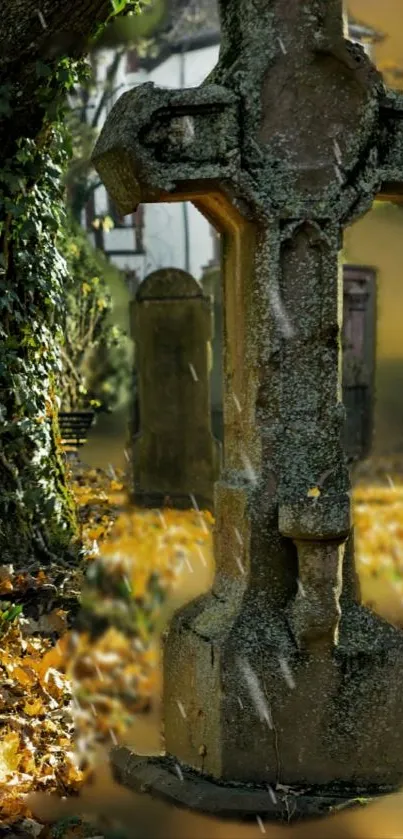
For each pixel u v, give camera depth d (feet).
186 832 10.65
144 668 19.31
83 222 76.07
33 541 18.90
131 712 17.20
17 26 16.66
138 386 36.29
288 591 11.65
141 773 11.96
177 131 11.19
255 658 11.35
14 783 11.76
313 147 11.42
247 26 11.48
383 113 11.73
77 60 18.25
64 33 17.19
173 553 26.68
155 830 10.73
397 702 11.57
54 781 12.13
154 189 11.19
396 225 53.67
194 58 74.74
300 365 11.57
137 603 21.90
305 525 11.00
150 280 35.94
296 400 11.57
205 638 11.66
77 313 46.98
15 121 17.72
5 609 16.62
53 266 19.44
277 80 11.34
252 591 11.69
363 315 49.34
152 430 35.73
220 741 11.43
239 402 11.98
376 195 12.02
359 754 11.50
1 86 17.20
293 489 11.53
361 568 26.37
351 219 11.57
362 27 65.31
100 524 25.98
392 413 54.39
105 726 15.76
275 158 11.39
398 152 11.82
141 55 70.23
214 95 11.13
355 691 11.45
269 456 11.64
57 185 19.19
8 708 13.89
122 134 11.10
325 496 11.14
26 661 15.31
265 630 11.50
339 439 11.67
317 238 11.42
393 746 11.59
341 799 10.95
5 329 18.47
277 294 11.46
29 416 18.89
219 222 12.25
